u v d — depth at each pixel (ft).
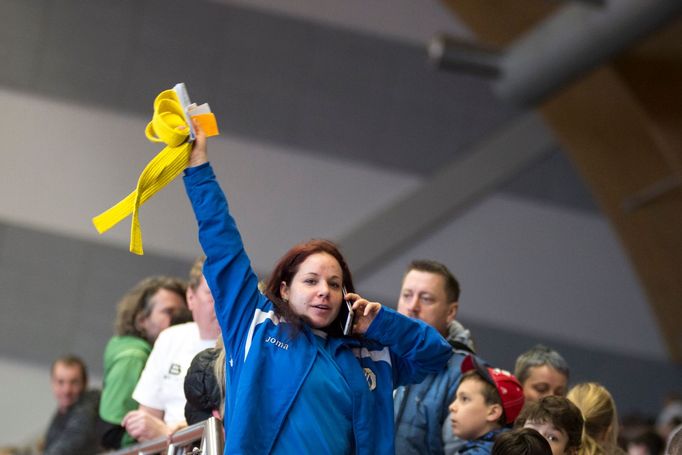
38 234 72.02
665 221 78.33
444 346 18.98
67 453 33.50
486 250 78.95
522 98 65.10
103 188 73.15
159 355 26.30
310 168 76.95
